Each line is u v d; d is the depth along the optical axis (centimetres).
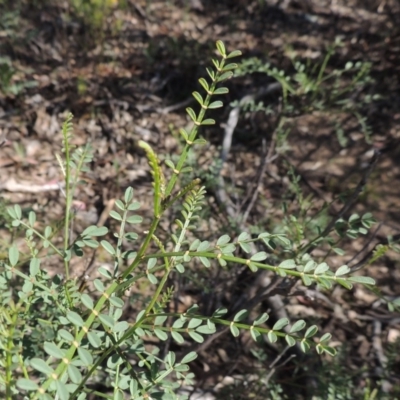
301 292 194
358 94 529
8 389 112
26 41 493
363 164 470
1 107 450
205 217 292
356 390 294
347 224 167
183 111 492
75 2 545
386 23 632
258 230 293
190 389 284
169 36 572
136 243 327
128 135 456
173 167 115
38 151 428
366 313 356
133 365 262
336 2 665
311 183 450
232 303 322
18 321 152
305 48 587
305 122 500
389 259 395
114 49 538
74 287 140
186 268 278
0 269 232
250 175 441
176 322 119
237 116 451
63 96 473
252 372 267
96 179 416
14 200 387
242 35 596
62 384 97
